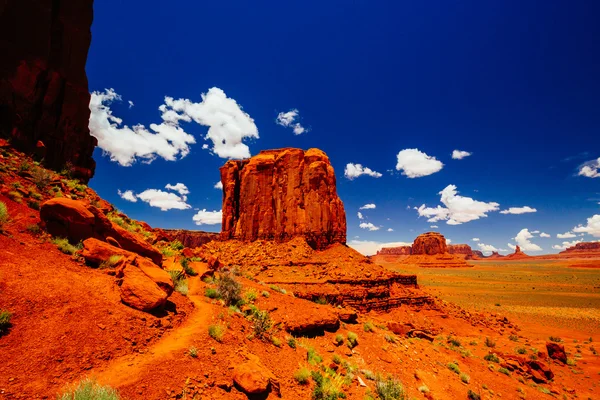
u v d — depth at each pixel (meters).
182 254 22.53
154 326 9.65
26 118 20.14
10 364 6.21
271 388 9.48
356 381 13.81
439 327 39.34
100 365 7.23
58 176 19.23
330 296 34.72
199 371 8.47
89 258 11.33
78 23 24.39
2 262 8.97
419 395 15.72
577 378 28.44
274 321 16.23
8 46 19.45
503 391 21.02
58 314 8.09
